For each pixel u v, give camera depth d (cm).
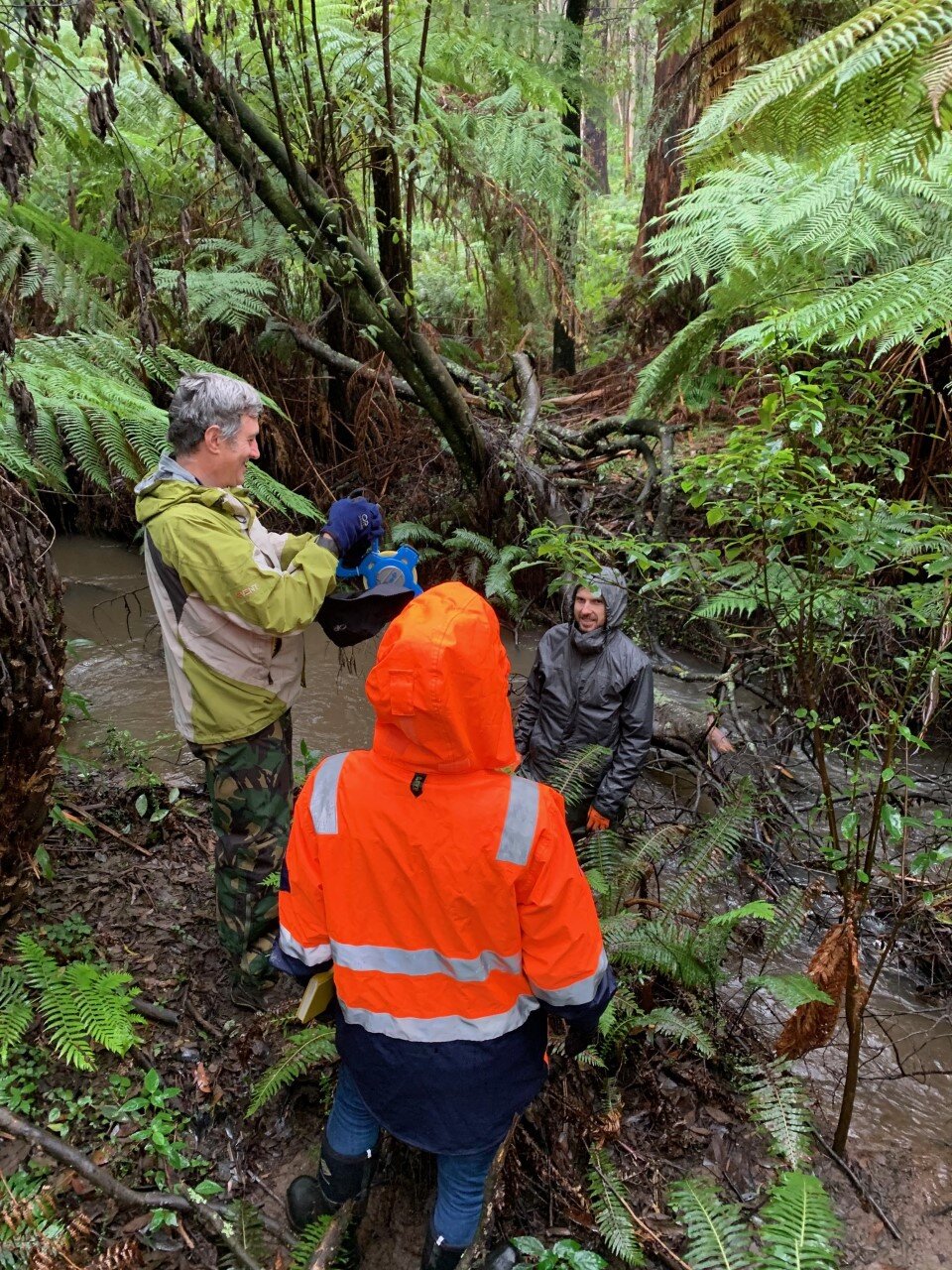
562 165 504
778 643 307
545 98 477
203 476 226
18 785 221
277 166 376
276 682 236
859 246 339
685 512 548
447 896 156
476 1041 164
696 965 242
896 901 333
